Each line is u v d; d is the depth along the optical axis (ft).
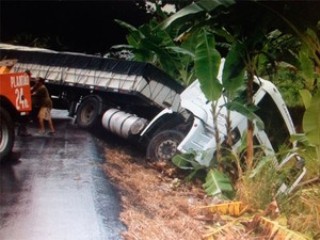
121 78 46.55
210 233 23.08
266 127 36.17
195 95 39.34
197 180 35.68
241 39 30.04
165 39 46.98
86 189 28.19
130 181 33.04
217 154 32.42
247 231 23.99
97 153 39.04
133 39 53.11
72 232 21.85
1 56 59.88
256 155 32.94
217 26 29.81
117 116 45.75
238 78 30.25
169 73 47.67
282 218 23.88
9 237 20.84
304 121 25.79
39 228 22.02
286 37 32.99
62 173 31.32
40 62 56.65
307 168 29.35
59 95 59.31
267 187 27.27
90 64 51.47
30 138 42.73
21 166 32.53
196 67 30.12
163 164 38.29
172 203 29.45
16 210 24.04
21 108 35.27
